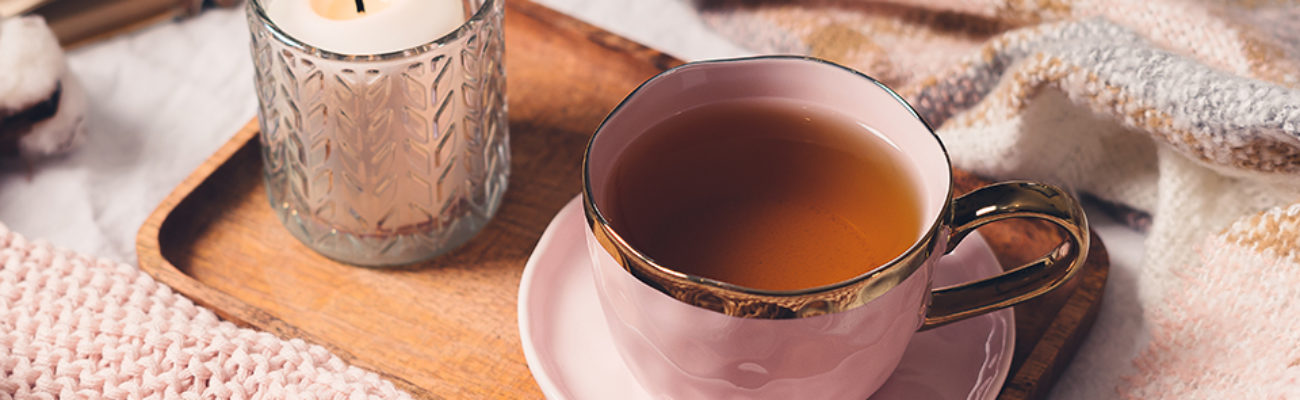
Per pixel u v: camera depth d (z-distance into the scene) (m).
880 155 0.58
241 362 0.60
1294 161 0.63
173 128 0.78
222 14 0.85
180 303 0.62
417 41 0.61
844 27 0.80
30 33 0.73
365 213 0.64
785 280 0.55
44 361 0.60
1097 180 0.71
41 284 0.63
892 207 0.57
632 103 0.57
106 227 0.73
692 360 0.55
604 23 0.85
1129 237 0.71
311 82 0.61
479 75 0.63
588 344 0.60
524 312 0.60
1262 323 0.63
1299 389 0.61
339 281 0.65
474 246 0.66
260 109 0.65
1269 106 0.62
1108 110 0.66
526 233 0.67
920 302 0.55
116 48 0.83
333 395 0.59
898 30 0.80
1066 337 0.62
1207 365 0.64
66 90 0.73
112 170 0.76
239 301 0.63
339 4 0.63
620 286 0.54
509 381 0.62
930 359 0.60
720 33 0.84
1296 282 0.63
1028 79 0.68
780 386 0.56
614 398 0.59
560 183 0.69
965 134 0.71
